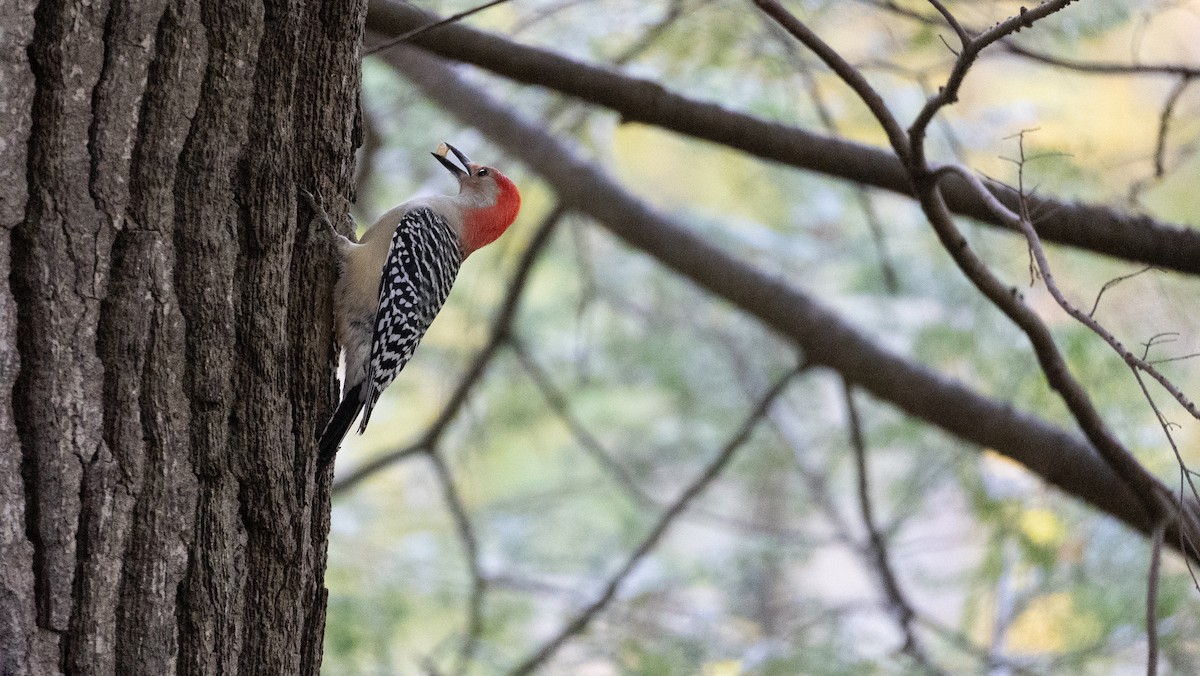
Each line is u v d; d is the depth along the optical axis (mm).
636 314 18359
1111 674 10914
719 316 18141
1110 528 11586
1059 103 12344
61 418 4844
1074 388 7863
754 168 16375
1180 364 11414
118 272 4980
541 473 19562
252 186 5402
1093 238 9109
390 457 14477
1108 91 12133
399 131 14750
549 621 15648
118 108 4938
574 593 14023
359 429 7195
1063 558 11797
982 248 11977
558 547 18141
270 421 5441
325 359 6125
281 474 5500
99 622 4922
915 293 14430
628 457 19562
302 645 5676
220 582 5238
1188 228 9078
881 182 9383
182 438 5137
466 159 9445
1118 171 10797
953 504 13812
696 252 13211
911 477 13703
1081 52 11758
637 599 13844
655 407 19562
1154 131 11953
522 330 17625
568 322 18172
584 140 13891
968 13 9836
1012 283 11969
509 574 15219
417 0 9703
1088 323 5969
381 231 8242
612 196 13484
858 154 9367
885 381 12070
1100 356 11242
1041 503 11836
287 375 5781
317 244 5891
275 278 5477
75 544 4883
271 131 5457
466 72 13680
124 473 4984
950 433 11750
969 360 12938
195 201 5176
